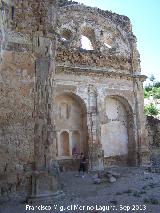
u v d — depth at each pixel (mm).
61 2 25250
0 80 12047
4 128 11859
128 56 27219
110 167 24766
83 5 26109
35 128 12453
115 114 26422
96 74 24656
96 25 26484
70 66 23562
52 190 12227
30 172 12016
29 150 12180
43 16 13438
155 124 29000
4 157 11680
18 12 13008
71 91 23344
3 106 11992
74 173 21672
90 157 23031
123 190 14547
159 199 12180
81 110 24562
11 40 12633
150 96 40406
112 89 25438
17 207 10820
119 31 27484
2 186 11453
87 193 13945
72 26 25141
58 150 22984
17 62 12586
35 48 13078
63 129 23547
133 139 26062
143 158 25656
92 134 23547
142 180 17609
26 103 12469
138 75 26922
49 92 13031
